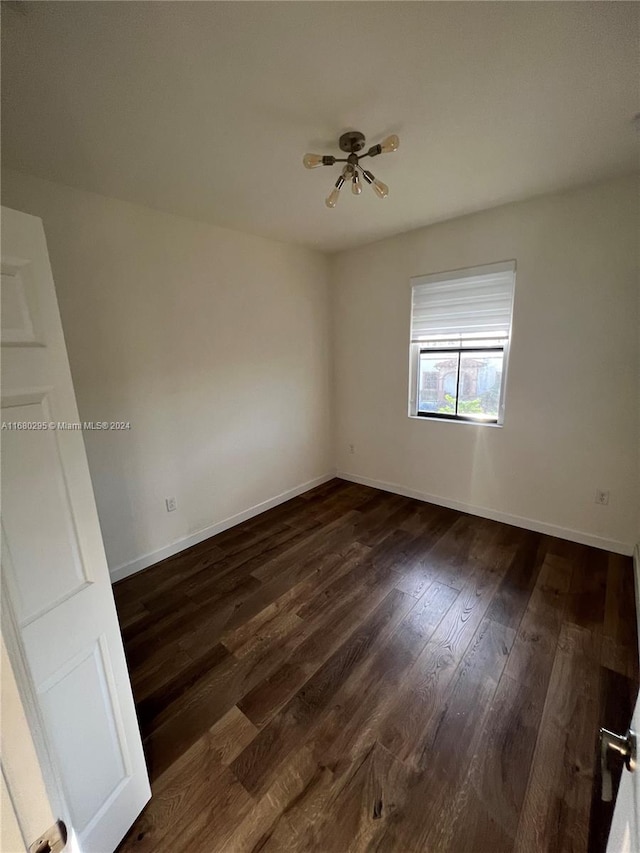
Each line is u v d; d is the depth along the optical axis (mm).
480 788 1196
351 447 4039
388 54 1201
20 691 509
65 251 2039
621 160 1956
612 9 1045
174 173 1932
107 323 2246
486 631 1873
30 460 830
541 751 1303
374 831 1098
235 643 1859
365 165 1949
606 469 2498
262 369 3236
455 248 2859
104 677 1028
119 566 2441
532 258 2531
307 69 1258
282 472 3580
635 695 1504
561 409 2607
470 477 3162
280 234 3006
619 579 2246
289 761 1299
